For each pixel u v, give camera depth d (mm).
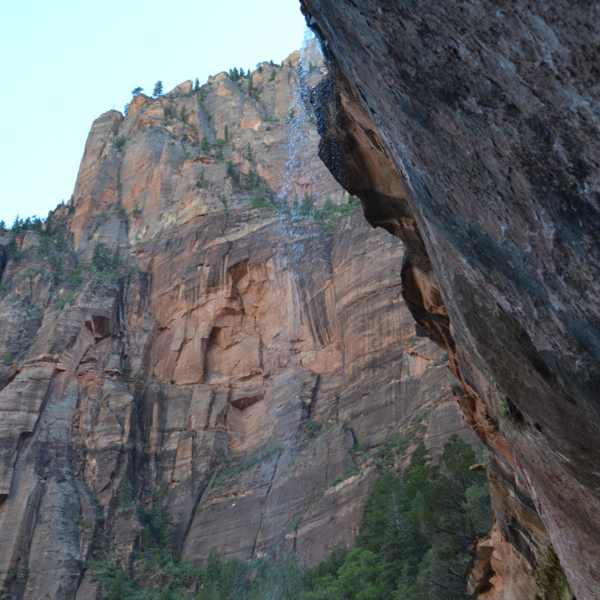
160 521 82375
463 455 37781
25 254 117000
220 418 93125
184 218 117125
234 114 146500
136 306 107625
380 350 82375
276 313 99625
